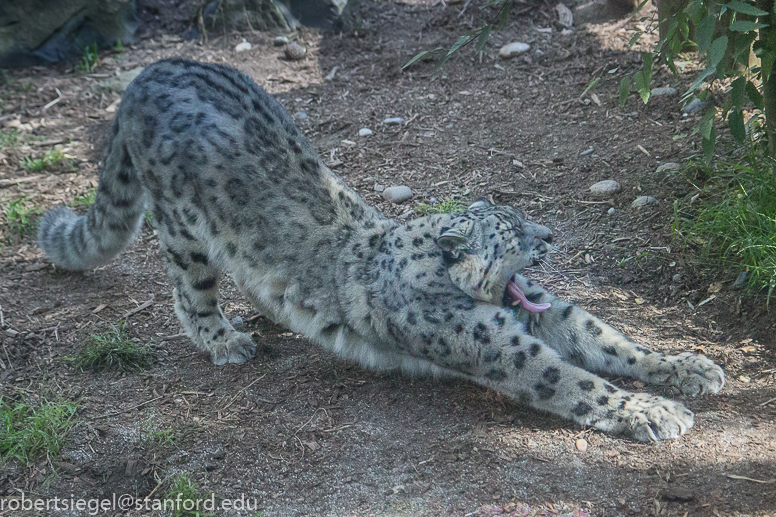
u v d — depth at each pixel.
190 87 10.07
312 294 9.95
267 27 20.89
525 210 13.45
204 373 10.49
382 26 20.34
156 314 11.90
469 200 13.91
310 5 20.75
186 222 10.25
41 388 10.16
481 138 15.82
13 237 13.94
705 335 10.22
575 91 16.62
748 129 12.38
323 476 8.52
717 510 7.46
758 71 10.75
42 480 8.61
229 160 9.73
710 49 7.59
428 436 9.01
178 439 9.16
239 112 9.90
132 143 10.39
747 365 9.53
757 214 10.95
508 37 19.06
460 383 9.98
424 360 9.75
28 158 16.45
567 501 7.85
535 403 9.16
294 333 11.32
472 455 8.62
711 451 8.24
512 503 7.89
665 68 16.36
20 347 10.98
